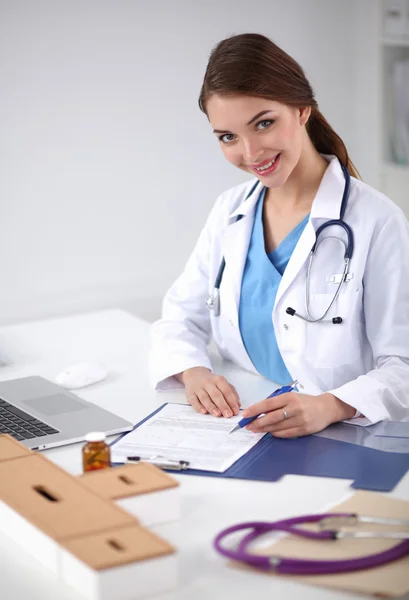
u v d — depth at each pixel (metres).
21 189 3.04
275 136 1.55
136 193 3.27
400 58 3.54
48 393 1.71
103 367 1.83
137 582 0.98
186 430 1.49
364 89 3.61
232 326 1.82
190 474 1.32
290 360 1.72
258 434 1.46
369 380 1.56
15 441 1.34
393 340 1.65
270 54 1.52
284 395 1.47
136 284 3.35
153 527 1.13
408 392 1.58
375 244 1.67
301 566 1.01
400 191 3.54
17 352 2.05
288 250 1.76
